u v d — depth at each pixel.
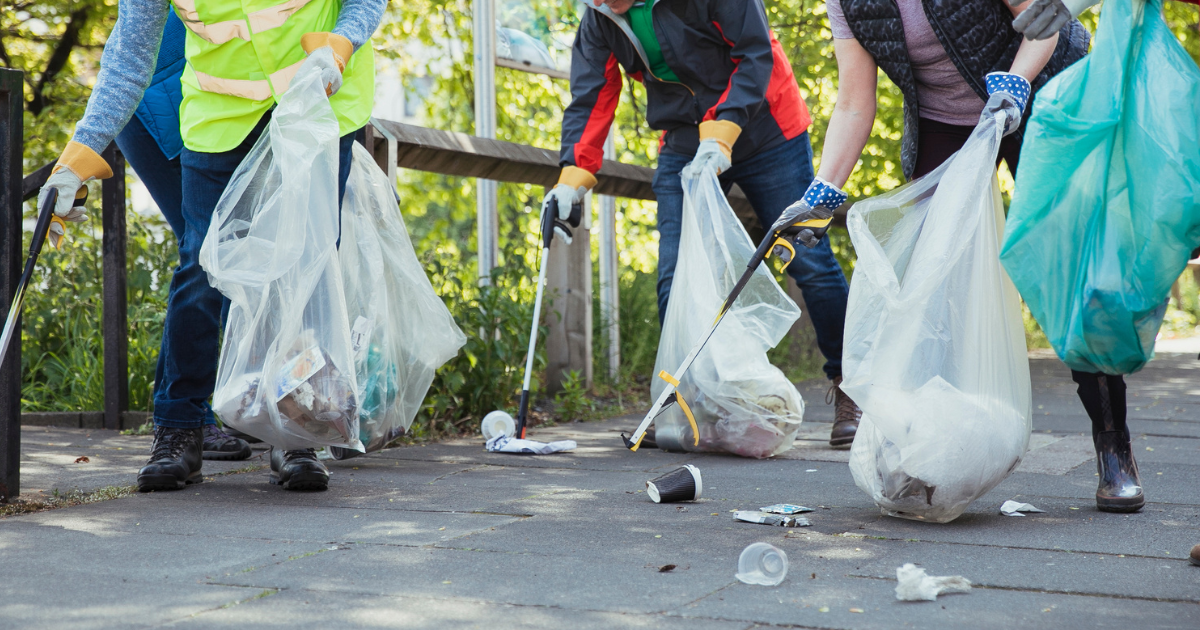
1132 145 2.16
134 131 3.33
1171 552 2.14
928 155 2.93
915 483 2.37
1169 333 12.51
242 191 2.66
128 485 2.89
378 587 1.86
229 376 2.66
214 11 2.71
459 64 9.20
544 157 4.87
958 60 2.75
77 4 7.58
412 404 3.21
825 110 7.62
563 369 5.26
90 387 4.52
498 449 3.67
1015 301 2.51
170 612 1.71
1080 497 2.77
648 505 2.67
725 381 3.51
